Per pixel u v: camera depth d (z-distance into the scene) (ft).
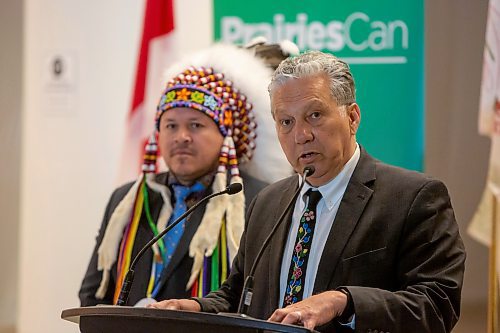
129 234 24.63
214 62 25.53
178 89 24.90
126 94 32.45
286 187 19.31
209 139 24.62
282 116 17.52
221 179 24.48
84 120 32.68
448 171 29.45
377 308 15.43
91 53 32.73
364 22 29.91
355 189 17.65
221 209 24.21
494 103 28.94
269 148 25.38
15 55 33.19
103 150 32.55
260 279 18.24
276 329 13.32
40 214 32.91
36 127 33.01
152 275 23.89
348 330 16.15
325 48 30.07
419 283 16.49
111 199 26.04
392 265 16.90
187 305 17.97
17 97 33.12
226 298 19.25
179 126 24.67
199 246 23.80
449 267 16.63
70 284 32.63
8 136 33.12
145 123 31.53
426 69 29.71
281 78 17.54
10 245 32.94
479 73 29.53
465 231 29.09
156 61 31.73
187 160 24.45
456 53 29.66
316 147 17.24
